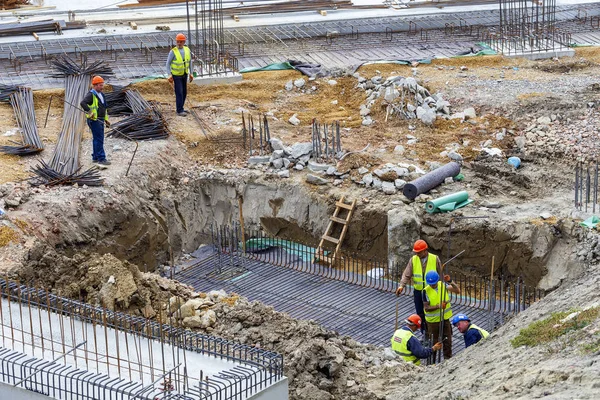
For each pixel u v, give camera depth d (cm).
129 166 1942
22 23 2948
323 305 1756
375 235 1917
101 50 2748
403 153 2080
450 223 1848
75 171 1894
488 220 1830
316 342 1314
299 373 1263
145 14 3128
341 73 2519
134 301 1413
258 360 1124
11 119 2180
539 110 2258
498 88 2392
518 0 2995
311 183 1998
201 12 2861
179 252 1977
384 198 1930
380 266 1902
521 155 2070
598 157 2050
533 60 2667
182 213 1997
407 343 1448
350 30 2978
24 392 1077
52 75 2428
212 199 2045
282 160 2052
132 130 2108
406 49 2777
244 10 3108
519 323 1322
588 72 2580
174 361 1117
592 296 1261
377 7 3188
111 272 1413
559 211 1852
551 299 1370
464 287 1831
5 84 2422
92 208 1812
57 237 1742
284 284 1841
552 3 3069
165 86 2411
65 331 1212
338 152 2064
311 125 2247
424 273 1565
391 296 1794
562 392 972
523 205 1895
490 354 1233
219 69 2544
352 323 1691
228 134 2161
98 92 1908
